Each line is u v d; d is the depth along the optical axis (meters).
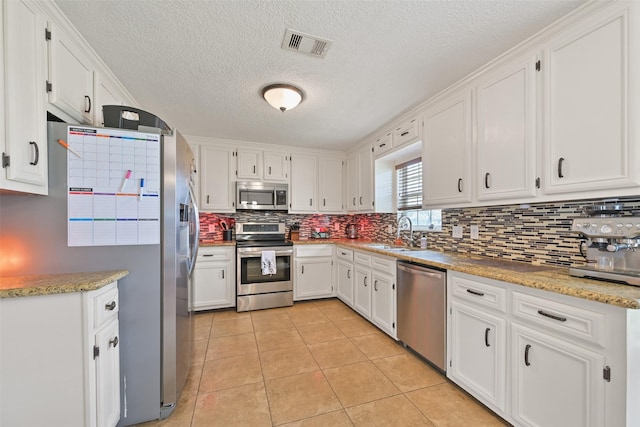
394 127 2.90
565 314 1.19
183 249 1.74
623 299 0.99
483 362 1.59
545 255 1.76
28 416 1.09
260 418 1.55
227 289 3.36
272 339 2.55
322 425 1.49
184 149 1.77
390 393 1.76
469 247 2.35
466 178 1.98
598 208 1.39
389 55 1.74
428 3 1.32
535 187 1.54
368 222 4.11
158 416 1.52
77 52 1.54
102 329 1.25
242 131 3.23
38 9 1.23
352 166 3.98
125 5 1.32
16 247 1.31
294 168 3.91
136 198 1.49
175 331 1.58
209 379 1.92
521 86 1.61
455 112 2.09
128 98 2.26
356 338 2.57
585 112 1.31
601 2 1.24
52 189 1.35
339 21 1.44
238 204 3.58
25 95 1.15
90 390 1.14
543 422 1.28
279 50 1.69
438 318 1.94
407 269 2.26
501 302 1.49
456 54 1.72
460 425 1.48
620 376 1.02
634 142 1.15
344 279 3.58
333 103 2.45
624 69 1.17
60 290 1.10
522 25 1.46
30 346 1.09
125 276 1.46
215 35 1.55
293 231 3.96
